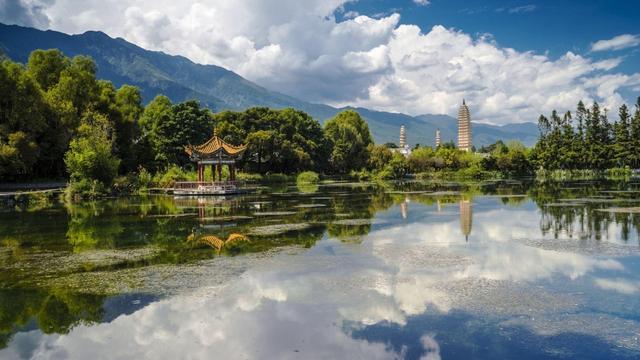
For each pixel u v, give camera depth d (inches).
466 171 4510.3
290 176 4143.7
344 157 4677.7
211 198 2241.6
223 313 546.6
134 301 594.6
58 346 468.8
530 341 453.1
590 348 436.5
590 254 828.6
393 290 619.2
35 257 860.6
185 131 3513.8
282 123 4325.8
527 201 1841.8
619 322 498.0
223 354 441.7
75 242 1011.3
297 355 436.1
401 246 916.6
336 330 489.7
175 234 1102.4
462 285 636.1
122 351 454.6
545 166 4923.7
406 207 1670.8
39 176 2721.5
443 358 420.5
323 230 1136.2
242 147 2687.0
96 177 2374.5
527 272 704.4
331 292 615.8
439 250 874.1
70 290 643.5
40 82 2893.7
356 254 845.2
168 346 463.2
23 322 531.8
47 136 2532.0
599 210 1478.8
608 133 4886.8
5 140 2181.3
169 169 3161.9
